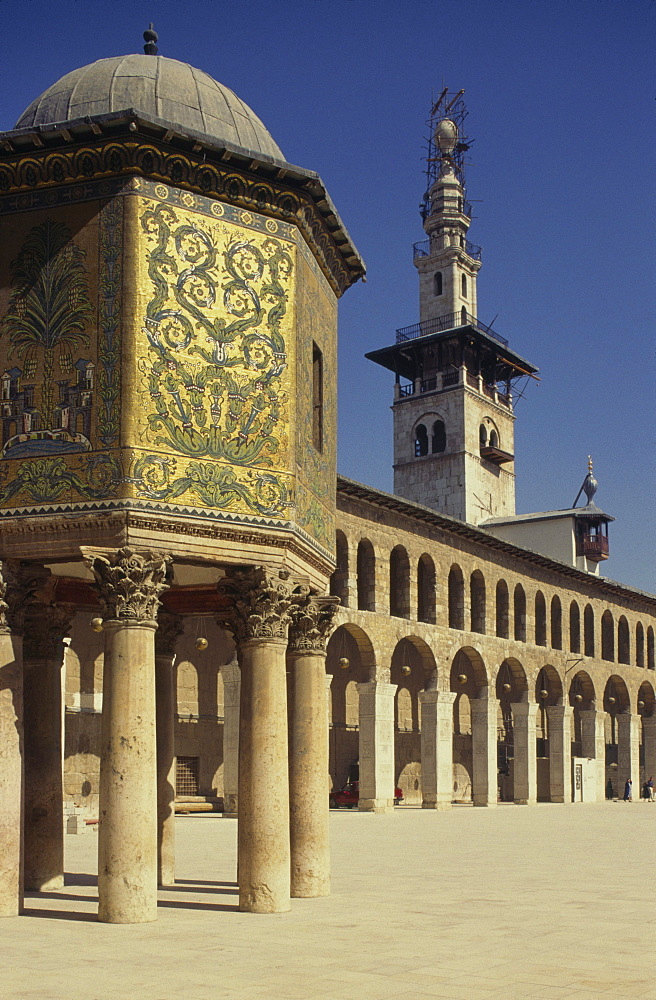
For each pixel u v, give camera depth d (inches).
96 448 621.6
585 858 1148.5
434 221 4119.1
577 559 3486.7
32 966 479.5
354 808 2346.2
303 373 705.6
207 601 790.5
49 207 653.9
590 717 3009.4
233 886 786.8
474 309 4138.8
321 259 753.6
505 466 4087.1
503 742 3016.7
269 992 430.6
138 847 594.6
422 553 2331.4
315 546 712.4
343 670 2468.0
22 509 627.8
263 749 649.6
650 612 3376.0
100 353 629.9
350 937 564.7
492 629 2566.4
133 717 599.5
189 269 652.7
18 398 641.6
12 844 621.6
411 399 3998.5
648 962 508.4
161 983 446.6
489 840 1437.0
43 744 744.3
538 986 446.0
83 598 766.5
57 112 685.9
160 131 633.0
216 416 649.6
